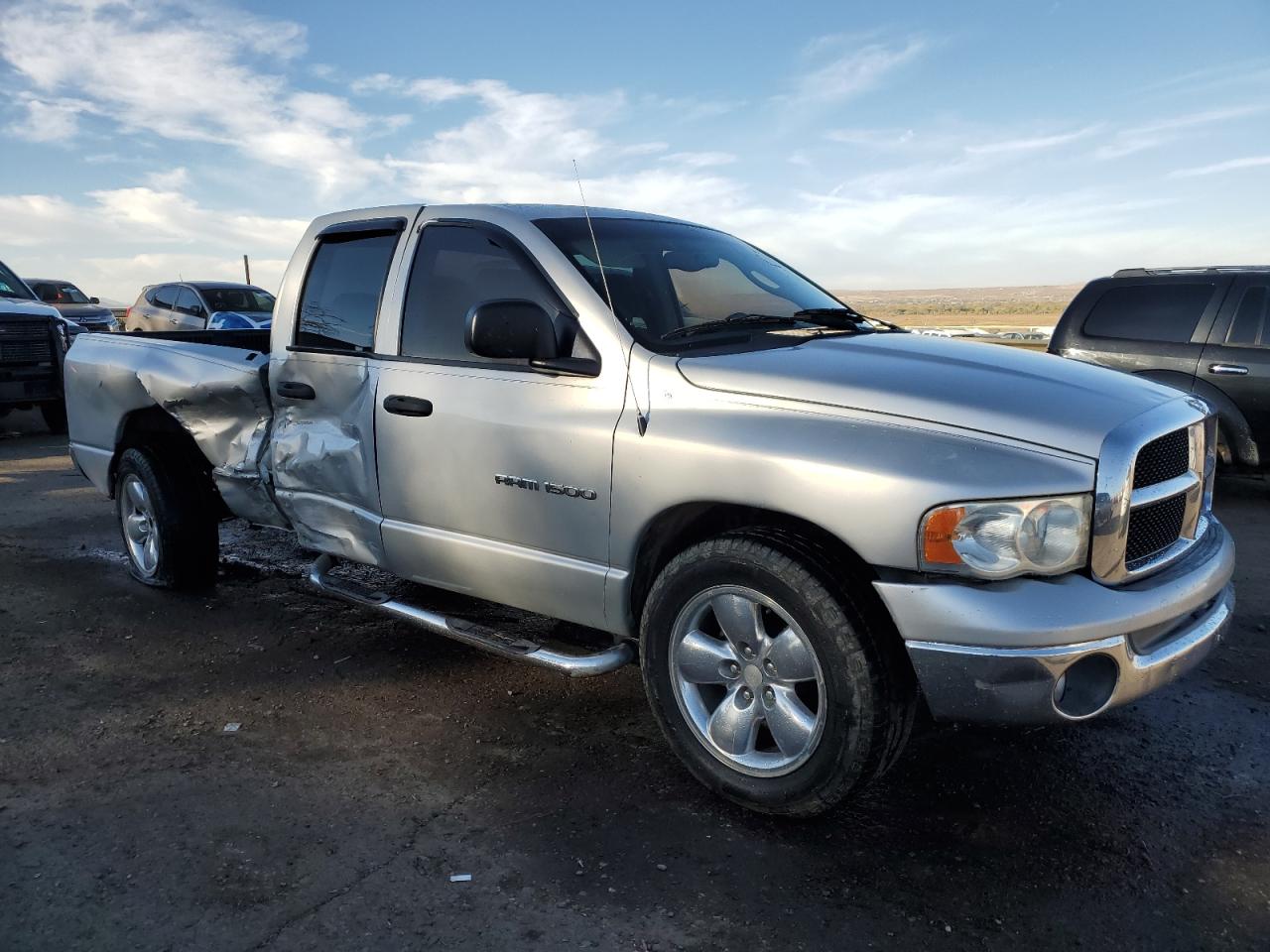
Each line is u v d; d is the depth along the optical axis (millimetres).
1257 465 7613
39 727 3666
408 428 3793
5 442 11461
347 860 2793
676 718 3168
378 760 3402
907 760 3369
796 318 3801
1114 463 2637
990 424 2713
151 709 3824
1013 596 2598
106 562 5910
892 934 2465
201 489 5172
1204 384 7750
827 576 2760
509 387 3496
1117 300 8344
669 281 3689
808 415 2889
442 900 2607
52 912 2555
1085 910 2559
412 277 3930
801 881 2689
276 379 4410
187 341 5195
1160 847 2852
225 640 4582
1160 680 2801
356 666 4250
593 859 2797
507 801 3119
